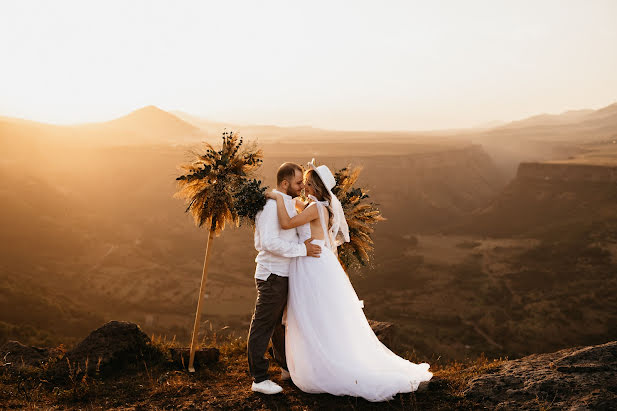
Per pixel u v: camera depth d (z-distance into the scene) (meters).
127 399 3.77
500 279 105.69
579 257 110.50
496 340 74.31
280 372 4.43
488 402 3.37
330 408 3.42
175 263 109.25
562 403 3.14
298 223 3.71
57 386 4.07
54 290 82.44
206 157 4.30
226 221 4.33
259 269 3.85
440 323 83.31
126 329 4.79
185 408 3.50
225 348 5.38
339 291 3.75
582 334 75.12
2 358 4.68
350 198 4.87
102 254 110.75
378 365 3.68
